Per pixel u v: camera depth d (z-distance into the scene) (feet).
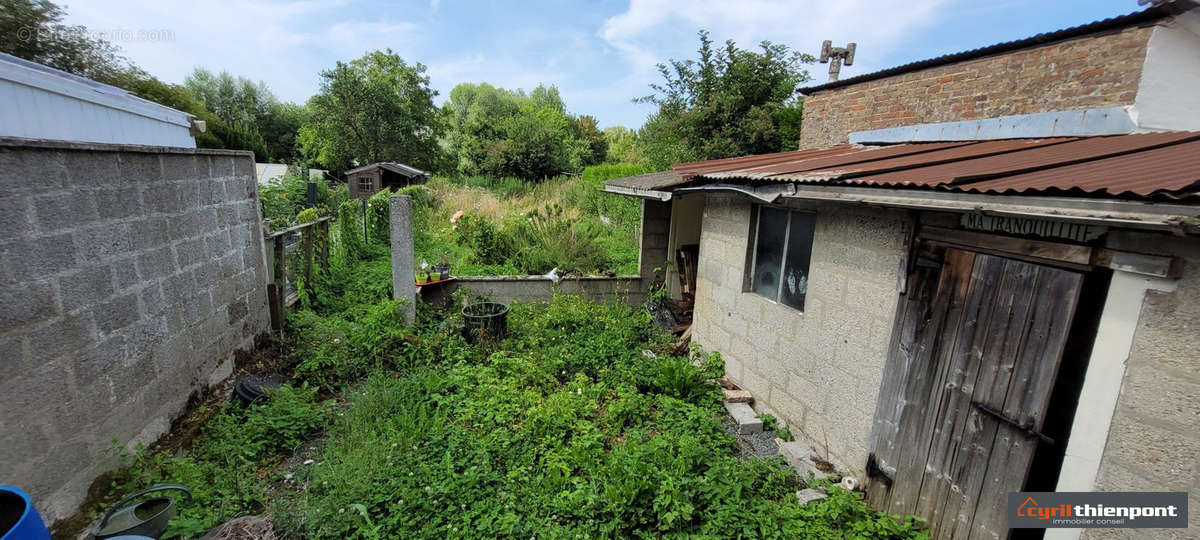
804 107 23.16
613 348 18.29
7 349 7.41
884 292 10.61
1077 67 12.97
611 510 9.80
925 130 16.70
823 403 12.66
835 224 12.00
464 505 9.73
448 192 62.64
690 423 13.52
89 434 9.00
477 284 24.27
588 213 49.49
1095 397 7.20
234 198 14.90
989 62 15.15
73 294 8.63
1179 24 11.17
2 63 9.66
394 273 19.99
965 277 8.82
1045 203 6.54
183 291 12.12
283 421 12.03
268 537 8.31
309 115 106.32
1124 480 6.86
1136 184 5.92
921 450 9.78
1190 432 6.15
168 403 11.44
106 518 7.98
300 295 20.31
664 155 48.47
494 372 16.21
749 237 15.80
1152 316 6.47
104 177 9.41
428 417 13.19
